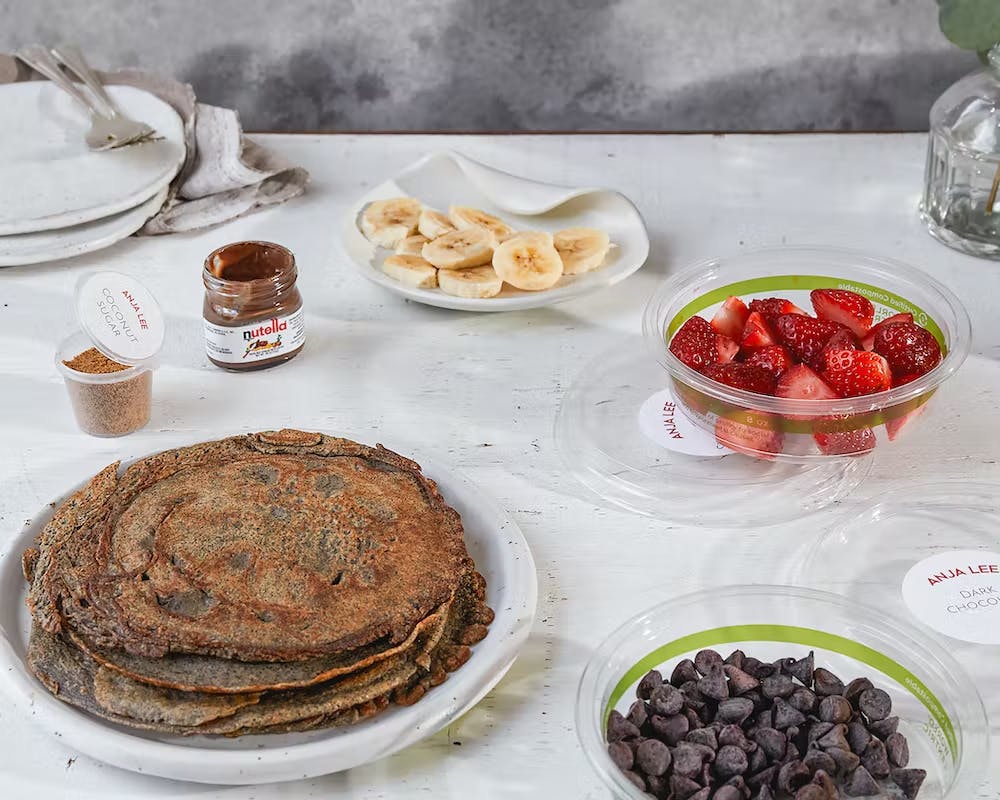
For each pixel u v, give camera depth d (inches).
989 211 37.2
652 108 45.6
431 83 45.3
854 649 28.0
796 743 26.8
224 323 33.6
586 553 30.2
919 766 26.6
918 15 43.9
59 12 44.2
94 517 29.1
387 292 36.7
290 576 28.0
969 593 29.3
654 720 26.7
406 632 27.3
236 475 29.8
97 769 26.8
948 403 33.2
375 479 29.9
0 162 38.5
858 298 32.5
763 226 38.5
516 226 38.1
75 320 35.4
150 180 38.0
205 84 45.4
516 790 26.7
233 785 26.5
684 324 31.9
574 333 35.4
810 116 45.6
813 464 32.0
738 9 43.8
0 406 33.1
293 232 38.4
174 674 26.8
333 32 44.4
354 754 26.3
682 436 32.5
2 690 27.0
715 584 29.6
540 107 45.6
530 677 28.1
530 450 32.3
